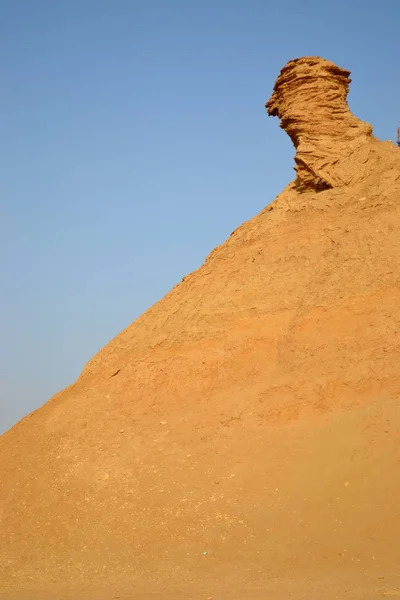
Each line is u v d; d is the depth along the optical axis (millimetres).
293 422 24672
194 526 22328
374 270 27719
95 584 20609
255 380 26875
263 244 31875
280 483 22859
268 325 28359
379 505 21062
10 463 27562
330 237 29984
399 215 29078
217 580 19703
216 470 24078
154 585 19875
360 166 32094
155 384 28453
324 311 27422
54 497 25078
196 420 26250
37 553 22984
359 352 25578
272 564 20234
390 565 18969
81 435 27578
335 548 20234
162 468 24812
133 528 22922
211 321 29766
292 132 34531
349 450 22969
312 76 34125
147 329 31766
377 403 23984
